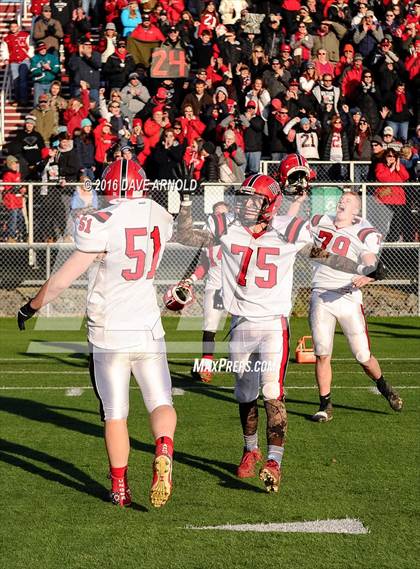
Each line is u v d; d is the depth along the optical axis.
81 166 30.50
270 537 10.14
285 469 12.84
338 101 33.06
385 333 27.08
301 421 15.90
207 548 9.80
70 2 38.41
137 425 15.52
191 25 37.69
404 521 10.66
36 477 12.45
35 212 29.31
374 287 30.25
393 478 12.38
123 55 35.50
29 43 39.75
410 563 9.38
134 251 10.38
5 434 14.91
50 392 18.45
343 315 15.72
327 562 9.40
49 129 34.34
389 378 19.98
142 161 30.73
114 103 32.19
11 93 38.81
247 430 12.45
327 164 31.27
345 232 15.50
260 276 11.59
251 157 31.73
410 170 30.91
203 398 17.94
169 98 34.34
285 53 34.91
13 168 31.19
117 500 11.16
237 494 11.72
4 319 29.61
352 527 10.45
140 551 9.71
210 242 11.68
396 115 34.47
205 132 31.84
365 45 36.19
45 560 9.46
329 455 13.59
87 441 14.45
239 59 36.06
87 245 10.27
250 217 11.50
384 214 29.45
